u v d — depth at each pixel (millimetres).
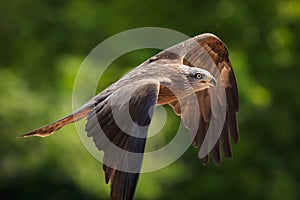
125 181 8867
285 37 23594
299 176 22984
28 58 23375
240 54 21203
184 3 22859
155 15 22688
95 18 22594
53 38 23141
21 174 18672
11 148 18719
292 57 23500
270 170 22656
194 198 21266
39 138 18484
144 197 19062
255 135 22891
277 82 23344
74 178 18266
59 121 9641
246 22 22797
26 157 18516
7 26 24281
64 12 23266
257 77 23172
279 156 23062
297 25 23797
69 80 19438
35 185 18734
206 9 22875
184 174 20672
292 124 23266
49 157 18344
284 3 23438
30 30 24125
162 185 20406
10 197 18906
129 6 22797
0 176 18609
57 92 19391
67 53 22406
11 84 19812
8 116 18812
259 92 21234
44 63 22938
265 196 22172
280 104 23453
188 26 22578
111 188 8883
